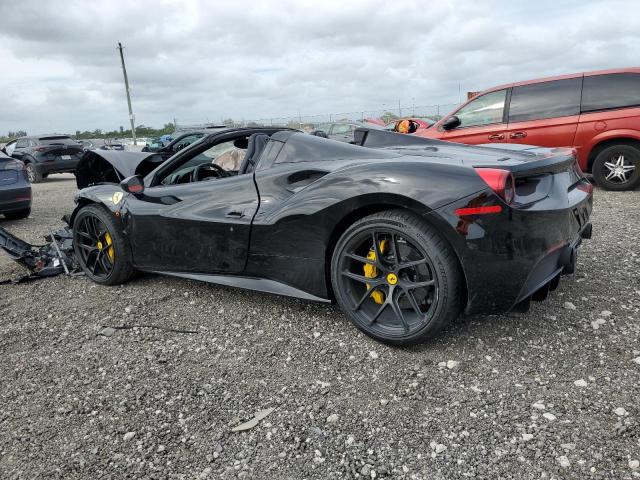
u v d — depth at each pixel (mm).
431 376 2246
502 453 1744
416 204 2238
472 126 7062
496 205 2139
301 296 2752
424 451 1777
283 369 2381
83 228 3828
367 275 2541
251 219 2824
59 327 2984
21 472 1770
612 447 1735
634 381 2115
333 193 2498
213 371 2389
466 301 2354
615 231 4453
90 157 4438
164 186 3352
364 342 2596
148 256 3404
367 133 3213
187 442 1888
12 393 2279
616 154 6348
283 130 3262
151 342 2725
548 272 2396
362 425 1938
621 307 2816
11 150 15023
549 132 6547
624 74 6184
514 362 2322
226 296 3330
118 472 1745
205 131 7719
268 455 1799
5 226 6641
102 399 2193
